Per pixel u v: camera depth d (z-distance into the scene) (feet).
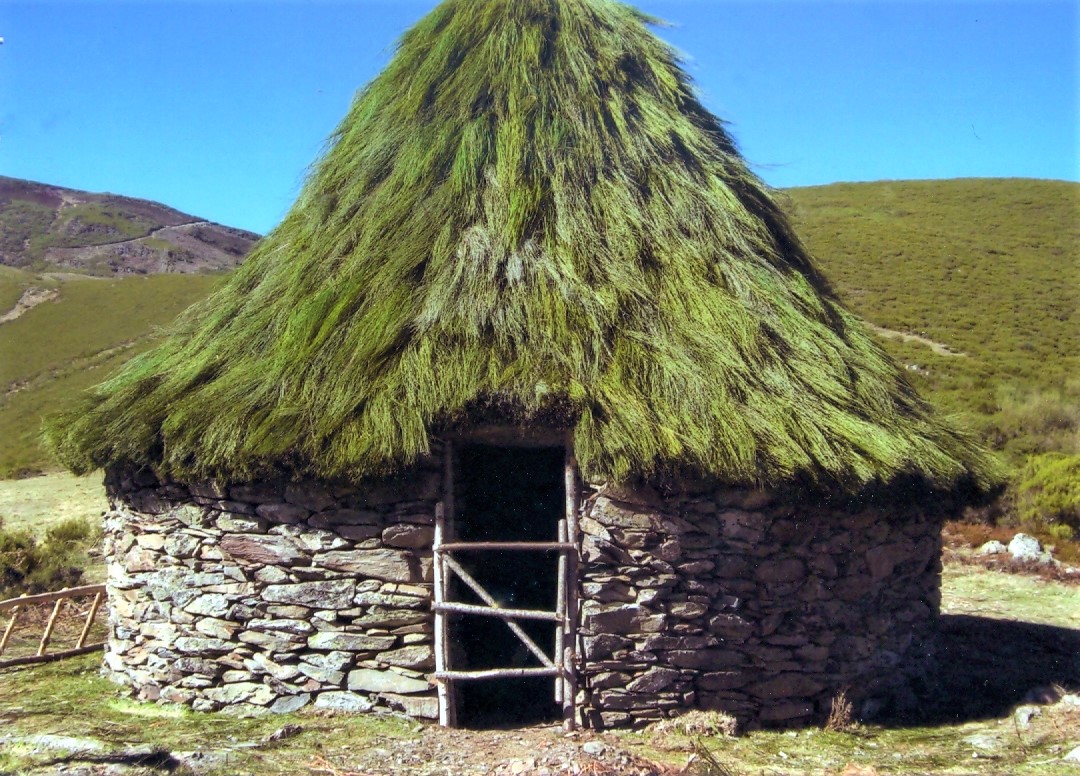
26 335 169.37
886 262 157.58
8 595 42.04
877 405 26.81
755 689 24.56
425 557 23.84
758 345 25.82
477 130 29.43
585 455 22.85
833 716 25.14
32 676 28.84
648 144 29.66
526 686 29.22
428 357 24.36
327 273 27.94
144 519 26.02
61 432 27.61
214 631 24.85
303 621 24.21
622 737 23.00
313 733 22.45
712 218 28.58
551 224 27.55
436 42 32.04
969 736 24.38
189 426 24.41
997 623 37.60
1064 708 26.61
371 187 29.71
